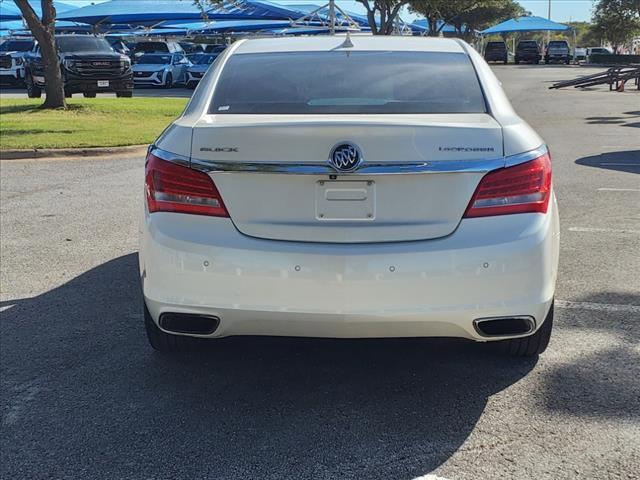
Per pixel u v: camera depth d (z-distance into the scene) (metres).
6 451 3.27
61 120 15.70
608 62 59.34
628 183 9.23
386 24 35.53
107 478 3.06
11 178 10.07
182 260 3.39
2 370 4.07
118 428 3.46
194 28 41.75
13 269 5.88
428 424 3.47
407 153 3.28
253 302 3.35
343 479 3.03
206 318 3.43
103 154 12.19
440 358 4.19
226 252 3.34
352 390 3.83
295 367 4.11
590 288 5.32
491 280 3.31
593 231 6.90
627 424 3.43
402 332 3.38
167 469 3.12
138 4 35.34
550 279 3.44
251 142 3.33
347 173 3.27
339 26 36.06
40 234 6.96
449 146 3.30
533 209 3.38
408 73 4.11
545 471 3.07
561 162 10.96
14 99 21.22
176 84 31.27
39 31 17.33
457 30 67.69
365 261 3.27
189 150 3.41
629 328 4.57
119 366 4.12
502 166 3.33
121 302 5.13
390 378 3.96
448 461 3.16
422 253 3.27
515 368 4.04
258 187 3.34
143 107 18.73
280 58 4.33
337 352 4.30
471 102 3.83
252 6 34.78
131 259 6.14
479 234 3.32
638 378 3.88
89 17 35.91
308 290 3.31
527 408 3.60
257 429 3.44
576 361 4.11
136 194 8.89
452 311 3.31
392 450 3.25
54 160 11.66
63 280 5.61
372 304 3.29
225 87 4.03
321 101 3.86
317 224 3.33
